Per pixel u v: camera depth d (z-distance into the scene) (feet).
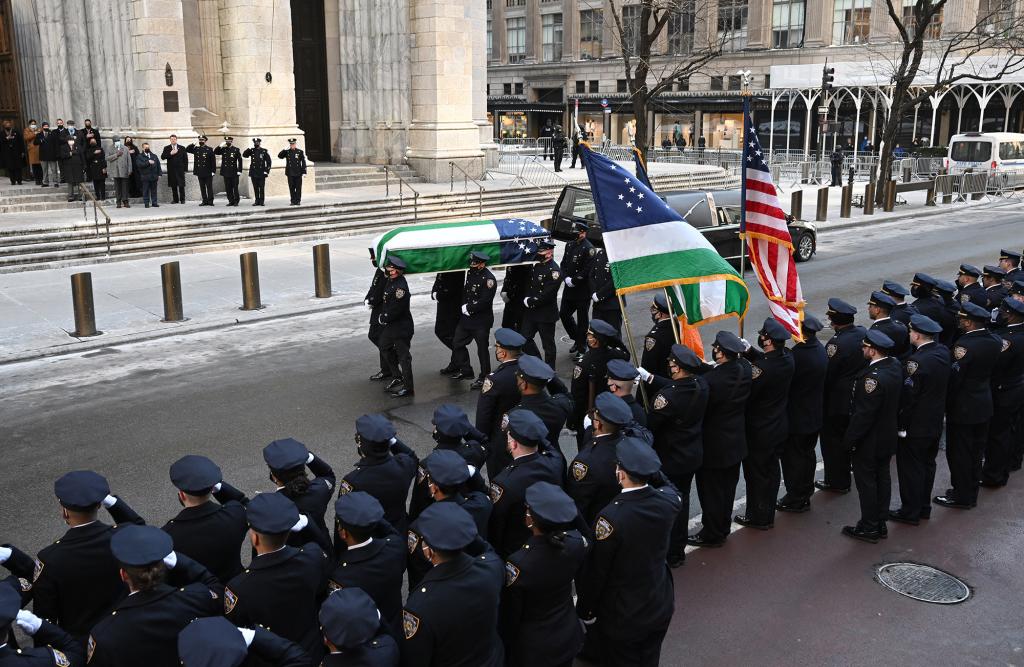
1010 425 27.94
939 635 19.99
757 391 24.12
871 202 95.81
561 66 204.85
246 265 49.65
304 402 35.65
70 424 33.04
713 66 180.24
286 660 12.66
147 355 42.37
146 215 69.97
